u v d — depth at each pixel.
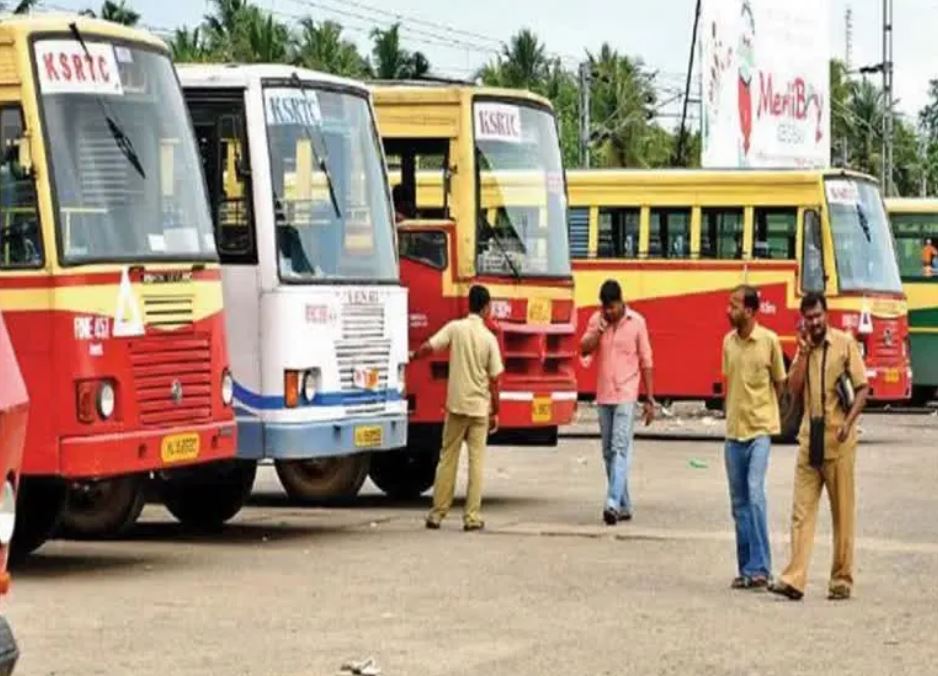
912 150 112.44
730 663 14.27
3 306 17.55
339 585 17.95
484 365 22.42
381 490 27.39
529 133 26.28
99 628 15.50
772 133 56.62
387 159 25.55
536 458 33.59
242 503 22.52
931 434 39.69
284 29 65.31
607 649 14.80
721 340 37.19
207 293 19.09
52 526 19.09
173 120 19.06
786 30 57.56
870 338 37.50
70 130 17.86
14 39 17.58
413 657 14.38
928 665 14.30
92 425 17.61
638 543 21.31
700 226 37.28
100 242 17.88
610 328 23.28
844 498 17.41
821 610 16.84
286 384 21.17
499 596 17.36
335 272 21.86
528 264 25.89
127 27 18.95
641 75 90.19
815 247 36.69
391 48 67.38
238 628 15.57
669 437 38.59
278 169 21.42
